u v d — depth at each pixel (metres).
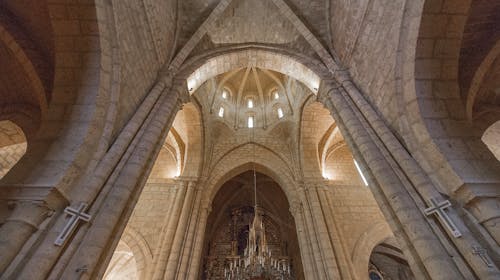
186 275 10.99
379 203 6.28
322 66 10.27
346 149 17.50
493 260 4.26
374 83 7.56
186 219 12.79
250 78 19.78
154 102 8.02
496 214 4.46
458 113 5.82
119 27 6.29
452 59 6.02
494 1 6.25
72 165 4.84
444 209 4.96
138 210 13.73
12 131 9.41
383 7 7.00
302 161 15.39
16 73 7.66
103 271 5.02
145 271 11.43
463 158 5.19
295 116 16.44
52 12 5.57
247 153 16.94
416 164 5.79
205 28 10.70
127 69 6.76
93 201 5.23
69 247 4.47
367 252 12.18
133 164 6.20
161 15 9.08
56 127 5.33
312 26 11.18
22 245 4.04
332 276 10.44
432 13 5.73
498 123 10.44
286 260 17.69
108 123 5.86
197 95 14.88
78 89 5.70
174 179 14.62
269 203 21.33
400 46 6.31
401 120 6.28
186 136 16.14
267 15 11.86
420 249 4.88
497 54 6.96
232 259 17.69
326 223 12.57
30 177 4.59
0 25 6.33
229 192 21.38
